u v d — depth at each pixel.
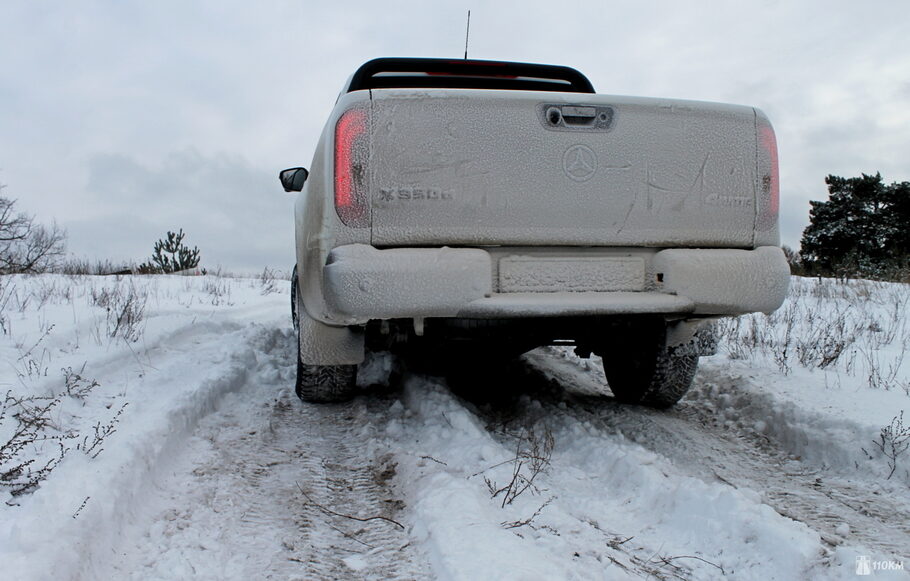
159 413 3.46
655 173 3.33
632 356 4.52
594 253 3.32
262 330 6.41
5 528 2.22
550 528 2.54
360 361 3.93
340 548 2.48
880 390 4.33
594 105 3.27
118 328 5.51
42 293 7.75
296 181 5.11
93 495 2.47
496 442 3.58
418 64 4.36
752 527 2.47
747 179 3.46
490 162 3.16
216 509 2.76
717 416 4.46
